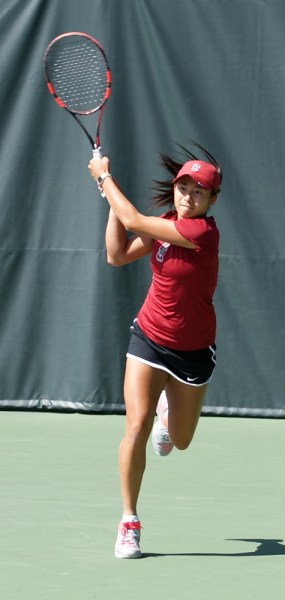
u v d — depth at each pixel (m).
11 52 25.64
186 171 13.91
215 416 25.78
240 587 12.54
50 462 20.41
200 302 14.10
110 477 19.06
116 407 25.81
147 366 14.19
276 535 15.17
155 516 16.23
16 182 25.77
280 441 22.97
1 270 25.88
